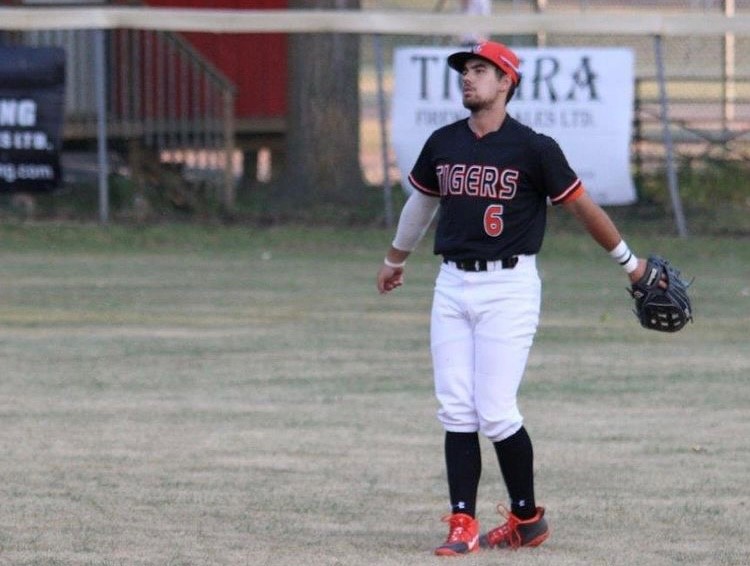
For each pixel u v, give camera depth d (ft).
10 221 224.53
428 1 476.54
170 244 216.33
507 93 72.08
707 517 82.58
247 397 118.62
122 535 77.66
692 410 114.32
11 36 247.09
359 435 104.94
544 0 307.37
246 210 239.30
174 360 134.82
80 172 265.34
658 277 73.67
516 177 71.10
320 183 245.86
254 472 93.50
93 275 189.47
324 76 244.83
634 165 247.29
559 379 126.93
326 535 78.13
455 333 73.15
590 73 214.69
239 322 156.46
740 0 314.14
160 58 248.32
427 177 74.02
